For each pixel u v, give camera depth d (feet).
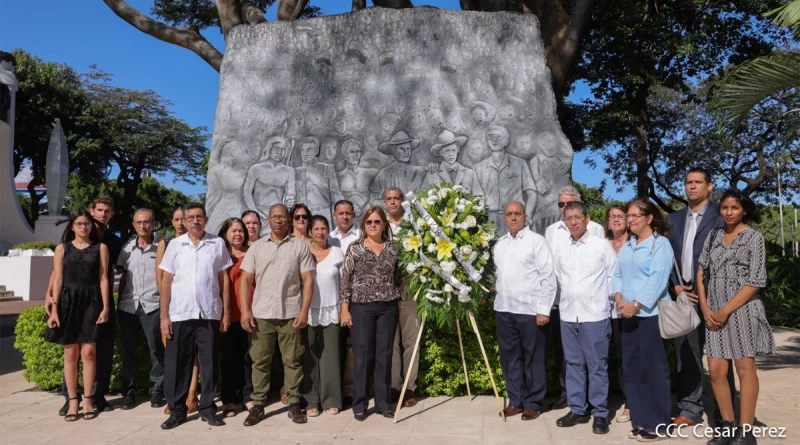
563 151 25.44
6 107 81.76
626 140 72.33
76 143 100.07
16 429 16.75
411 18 26.21
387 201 19.53
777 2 46.47
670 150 77.05
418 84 25.90
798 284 42.57
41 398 20.52
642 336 15.43
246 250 19.22
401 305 19.27
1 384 22.97
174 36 34.27
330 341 17.89
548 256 17.04
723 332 14.40
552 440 15.24
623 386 17.10
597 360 16.08
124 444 15.29
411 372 18.95
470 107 25.72
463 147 25.49
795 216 102.68
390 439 15.38
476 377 19.84
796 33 22.02
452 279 17.31
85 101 105.19
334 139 25.95
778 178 76.33
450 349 19.85
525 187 25.26
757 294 14.33
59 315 17.52
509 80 25.86
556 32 32.60
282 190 25.89
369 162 25.68
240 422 17.21
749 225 14.93
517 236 17.48
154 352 19.07
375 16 26.32
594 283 16.24
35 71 98.84
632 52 45.91
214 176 26.35
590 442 15.07
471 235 17.92
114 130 105.70
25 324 21.63
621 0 41.34
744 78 21.95
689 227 16.60
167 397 17.01
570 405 16.56
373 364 17.81
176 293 17.01
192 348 17.26
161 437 15.84
